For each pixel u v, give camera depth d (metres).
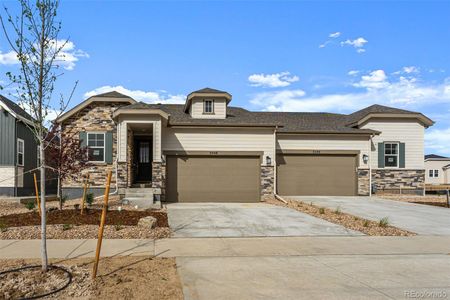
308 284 5.64
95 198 15.82
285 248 8.14
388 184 21.92
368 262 7.01
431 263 6.98
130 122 16.55
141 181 20.39
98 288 5.22
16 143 19.78
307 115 25.62
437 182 36.56
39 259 6.82
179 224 10.96
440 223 11.85
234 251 7.78
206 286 5.46
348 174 20.62
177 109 23.47
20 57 5.56
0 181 19.53
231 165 18.64
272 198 18.61
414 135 22.30
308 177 20.33
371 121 22.06
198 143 18.52
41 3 5.71
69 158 11.99
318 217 12.52
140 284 5.45
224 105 20.69
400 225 11.40
